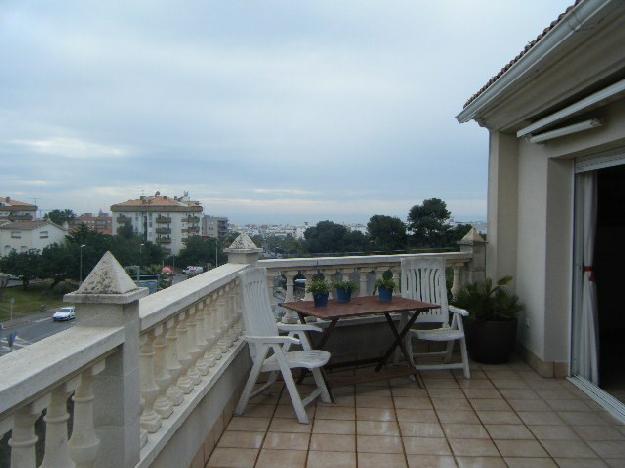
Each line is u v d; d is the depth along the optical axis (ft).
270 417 14.14
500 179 20.44
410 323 17.26
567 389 16.52
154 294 10.16
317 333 18.88
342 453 11.98
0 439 5.20
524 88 15.80
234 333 15.24
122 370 7.11
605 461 11.64
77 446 6.55
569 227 17.46
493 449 12.24
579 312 17.29
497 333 18.86
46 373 5.18
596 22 10.85
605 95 11.83
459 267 21.79
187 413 9.77
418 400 15.55
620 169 20.30
